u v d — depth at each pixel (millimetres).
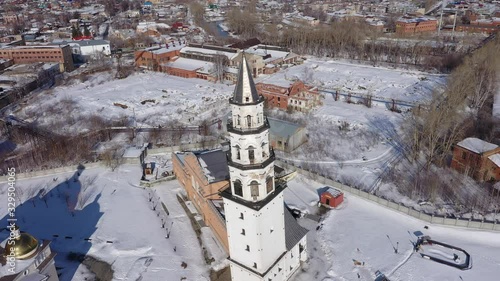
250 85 46562
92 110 141125
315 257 66812
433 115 96000
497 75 137375
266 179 51031
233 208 53375
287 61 193375
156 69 190625
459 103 114188
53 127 126062
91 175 96188
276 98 136375
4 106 150125
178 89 161500
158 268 65875
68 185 92312
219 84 167125
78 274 65312
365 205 79625
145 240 72688
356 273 62875
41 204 85625
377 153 101875
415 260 64688
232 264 58281
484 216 74750
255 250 54094
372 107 134375
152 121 130375
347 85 161125
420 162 96250
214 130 120125
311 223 74250
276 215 55500
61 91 166250
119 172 97125
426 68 179375
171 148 106125
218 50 192375
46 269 56656
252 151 48938
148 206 83125
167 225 76812
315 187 86750
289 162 98188
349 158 99875
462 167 90375
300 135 106125
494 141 103125
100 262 67875
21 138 118812
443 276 61188
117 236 74062
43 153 106625
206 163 78062
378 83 161875
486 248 66812
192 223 77250
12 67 198250
